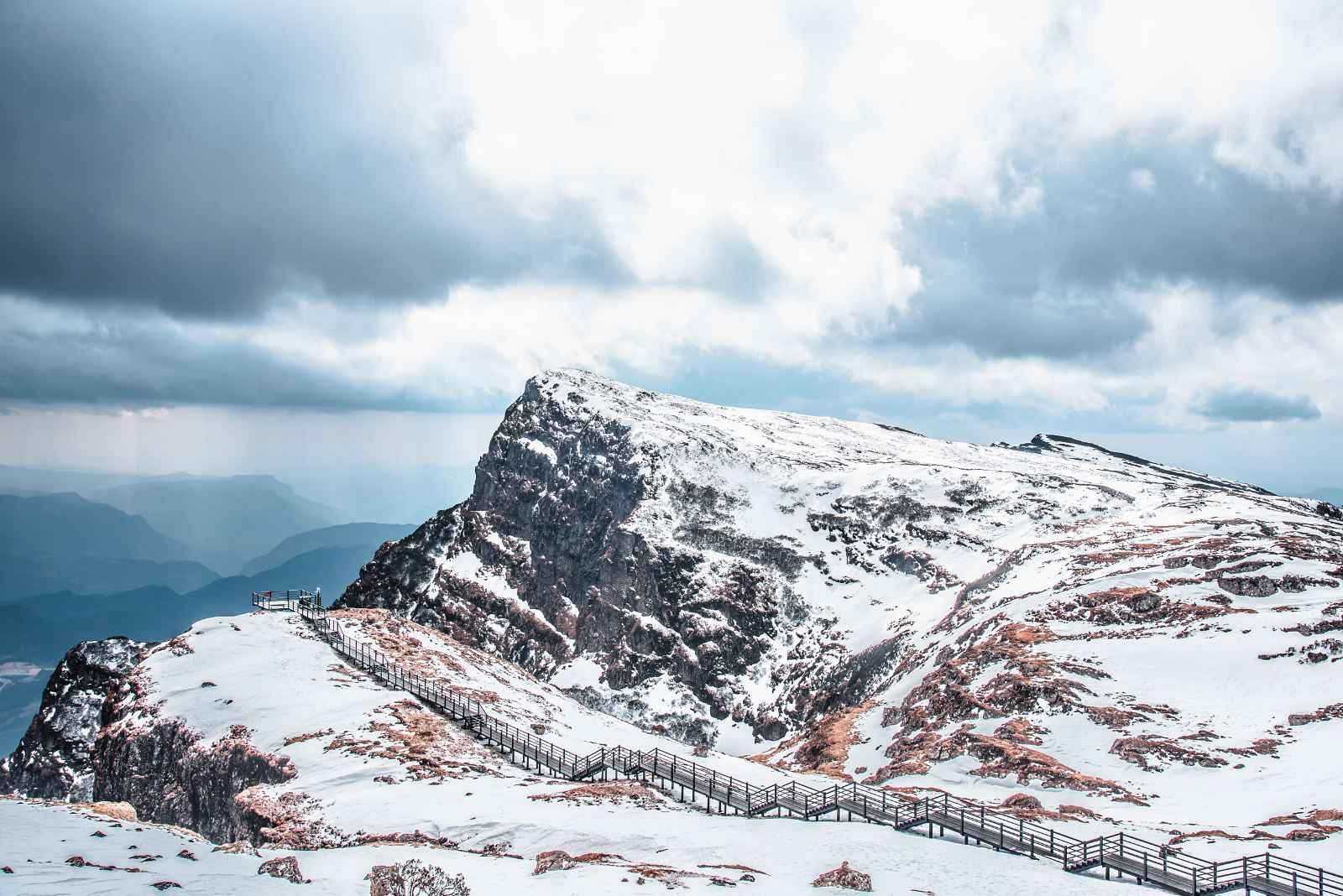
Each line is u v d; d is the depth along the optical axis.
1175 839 54.06
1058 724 78.56
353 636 97.25
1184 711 77.38
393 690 80.69
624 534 167.62
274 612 103.75
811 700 128.50
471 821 47.97
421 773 59.81
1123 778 69.19
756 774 76.81
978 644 99.75
